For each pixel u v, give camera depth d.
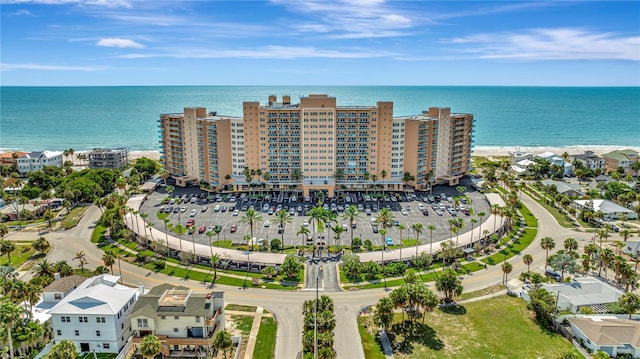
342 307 117.06
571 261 128.25
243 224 178.88
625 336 98.38
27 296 100.06
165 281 131.38
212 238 162.75
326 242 160.00
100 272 128.38
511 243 160.75
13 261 144.50
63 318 93.81
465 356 96.19
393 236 166.38
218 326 100.62
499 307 116.75
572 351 97.62
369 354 96.62
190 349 96.31
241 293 124.62
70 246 157.88
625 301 107.19
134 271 137.62
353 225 177.38
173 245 152.75
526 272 135.00
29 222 182.75
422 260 140.50
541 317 110.44
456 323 109.31
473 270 138.88
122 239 163.12
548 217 190.88
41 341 97.94
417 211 195.12
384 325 102.69
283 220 164.50
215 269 139.50
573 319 105.31
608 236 168.25
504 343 101.00
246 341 101.06
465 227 173.38
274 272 134.88
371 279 133.00
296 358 95.00
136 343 94.00
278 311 115.00
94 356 91.94
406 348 99.00
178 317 93.62
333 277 134.38
